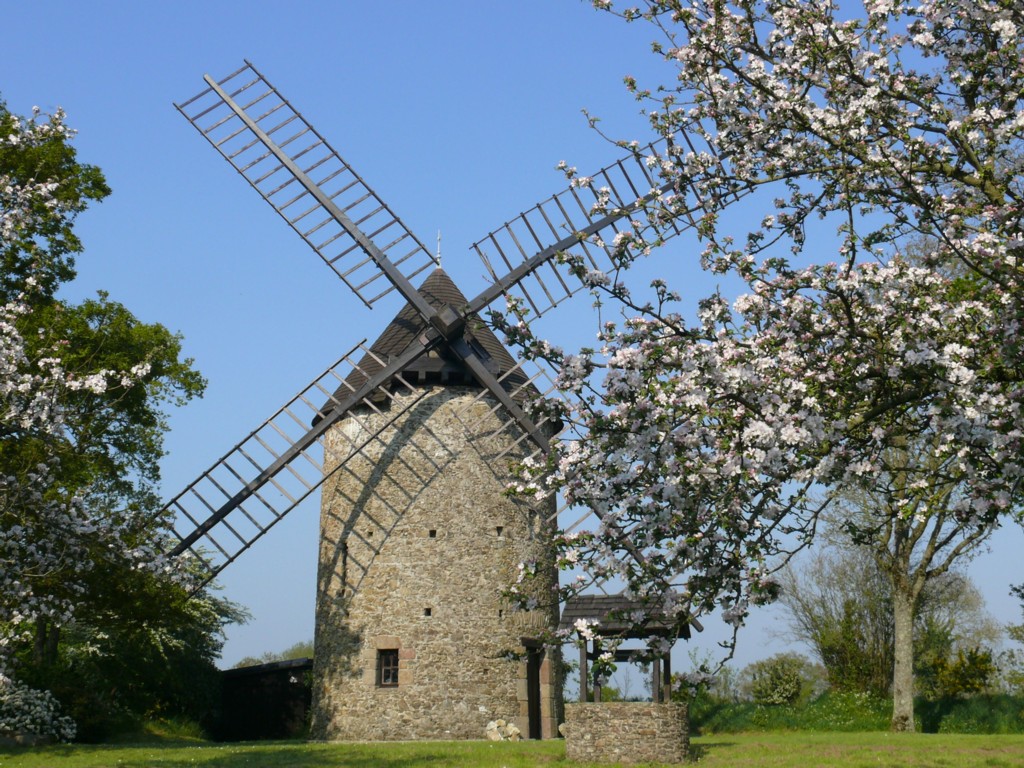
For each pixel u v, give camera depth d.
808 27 11.12
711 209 11.42
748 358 10.04
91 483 26.88
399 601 27.20
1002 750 21.80
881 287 10.16
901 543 30.11
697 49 11.28
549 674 27.86
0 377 15.81
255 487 26.81
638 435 9.48
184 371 30.44
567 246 25.72
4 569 17.33
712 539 9.47
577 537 9.96
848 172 10.54
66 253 27.11
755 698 40.69
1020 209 9.91
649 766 19.59
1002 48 10.01
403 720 26.45
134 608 24.06
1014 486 9.31
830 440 9.52
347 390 27.95
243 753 21.94
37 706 26.00
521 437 27.70
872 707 35.69
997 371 9.80
